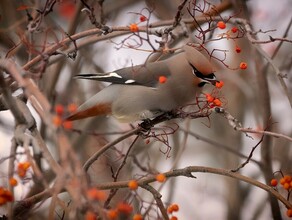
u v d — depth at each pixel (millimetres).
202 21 9062
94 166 10211
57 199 6969
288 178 7918
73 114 9586
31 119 6805
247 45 13398
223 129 14164
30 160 6266
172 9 11938
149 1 11102
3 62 6578
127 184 7750
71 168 5730
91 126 11812
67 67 13023
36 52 7680
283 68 11781
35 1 10102
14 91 7840
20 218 7590
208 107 8164
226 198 13008
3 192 6445
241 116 13609
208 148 14461
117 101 9562
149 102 9617
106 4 12383
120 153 9578
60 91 12688
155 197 7758
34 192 8984
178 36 8375
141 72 9703
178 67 9594
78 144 11344
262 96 10445
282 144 12391
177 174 8039
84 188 5684
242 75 13461
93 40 9109
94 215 5973
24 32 9055
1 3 10961
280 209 10750
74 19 10312
